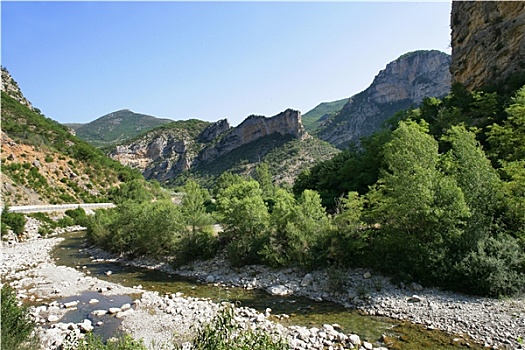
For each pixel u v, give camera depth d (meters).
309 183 43.22
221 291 20.80
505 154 25.25
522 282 15.80
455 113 36.97
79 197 67.19
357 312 16.31
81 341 7.58
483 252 16.62
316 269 21.73
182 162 176.75
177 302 18.05
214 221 30.33
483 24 46.00
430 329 13.95
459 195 17.94
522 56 39.97
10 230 42.31
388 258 19.73
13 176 58.44
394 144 22.00
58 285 21.69
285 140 149.12
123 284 22.94
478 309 14.89
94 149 96.44
